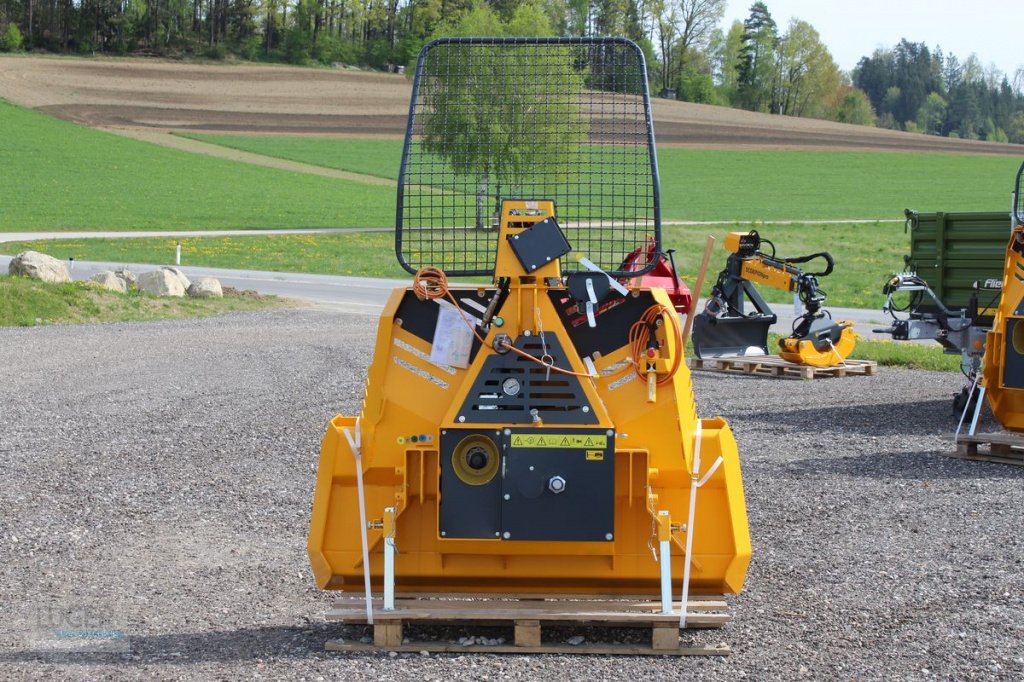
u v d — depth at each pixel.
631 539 5.29
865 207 69.50
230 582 6.55
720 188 79.06
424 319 5.43
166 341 19.23
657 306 5.28
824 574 6.76
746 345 17.88
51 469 9.59
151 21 139.25
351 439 5.34
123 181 69.75
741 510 5.37
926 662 5.19
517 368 5.21
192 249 44.69
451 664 5.04
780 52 158.62
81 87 110.88
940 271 13.30
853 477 9.67
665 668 5.04
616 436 5.20
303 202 64.94
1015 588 6.43
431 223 5.80
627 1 124.88
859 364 17.16
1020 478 9.66
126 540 7.45
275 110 109.81
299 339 19.84
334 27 157.50
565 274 5.43
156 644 5.40
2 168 71.25
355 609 5.26
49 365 16.09
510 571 5.27
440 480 5.10
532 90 5.75
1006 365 10.35
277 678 4.86
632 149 5.75
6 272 31.00
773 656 5.24
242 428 11.70
